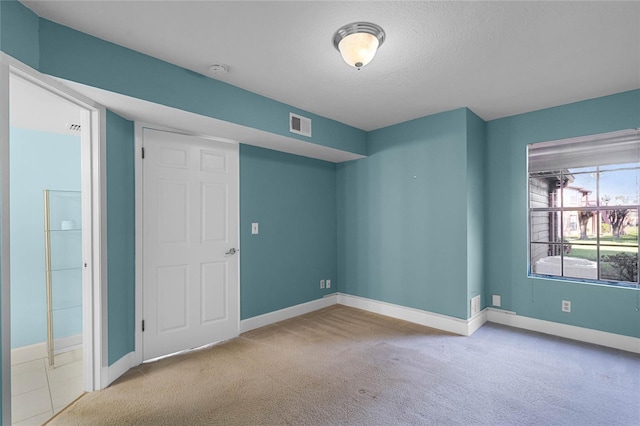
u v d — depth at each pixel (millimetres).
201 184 3051
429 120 3500
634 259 2881
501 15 1770
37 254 2971
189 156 2963
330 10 1729
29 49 1680
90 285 2213
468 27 1882
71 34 1860
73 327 3098
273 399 2102
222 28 1891
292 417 1916
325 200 4348
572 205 3191
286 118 3141
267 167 3650
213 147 3143
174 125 2758
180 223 2898
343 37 1927
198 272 3010
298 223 3984
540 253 3373
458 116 3281
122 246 2467
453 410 1968
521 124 3410
